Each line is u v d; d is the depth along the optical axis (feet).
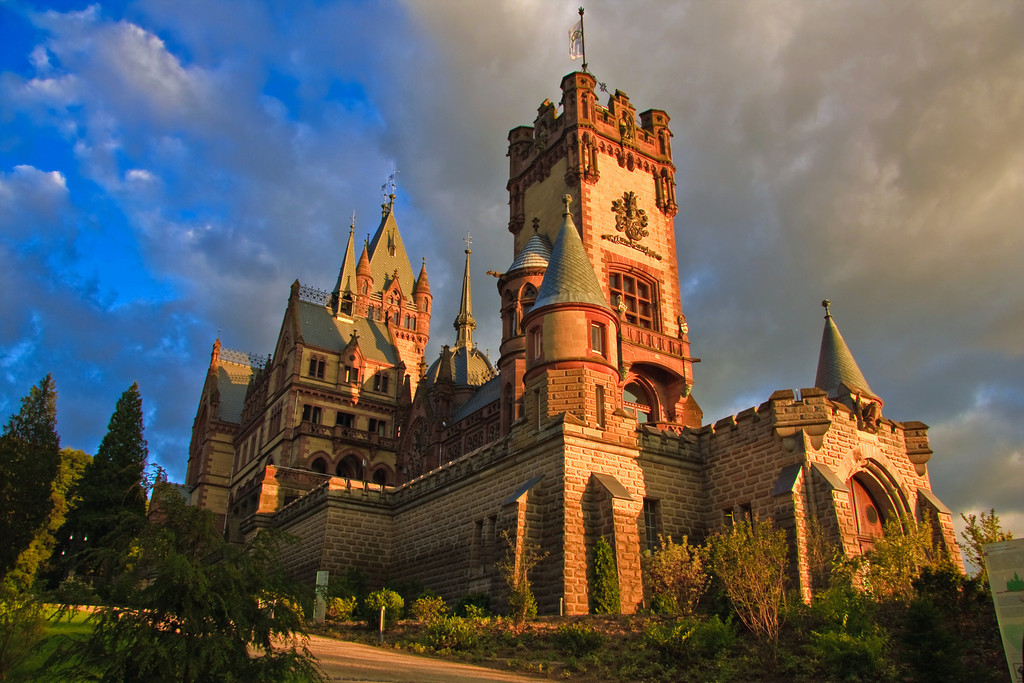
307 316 261.03
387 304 304.09
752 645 72.64
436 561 127.03
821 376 122.31
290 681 49.75
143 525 47.78
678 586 89.61
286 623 48.83
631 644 75.82
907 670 61.67
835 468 101.40
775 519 97.81
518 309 163.73
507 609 97.50
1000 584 49.29
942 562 79.15
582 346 112.98
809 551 93.91
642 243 170.50
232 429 295.28
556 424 104.68
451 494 127.54
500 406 176.24
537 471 106.52
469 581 114.32
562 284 118.83
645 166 179.52
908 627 61.16
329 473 231.91
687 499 110.83
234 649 45.19
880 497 107.14
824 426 100.83
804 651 68.33
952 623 68.64
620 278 164.76
